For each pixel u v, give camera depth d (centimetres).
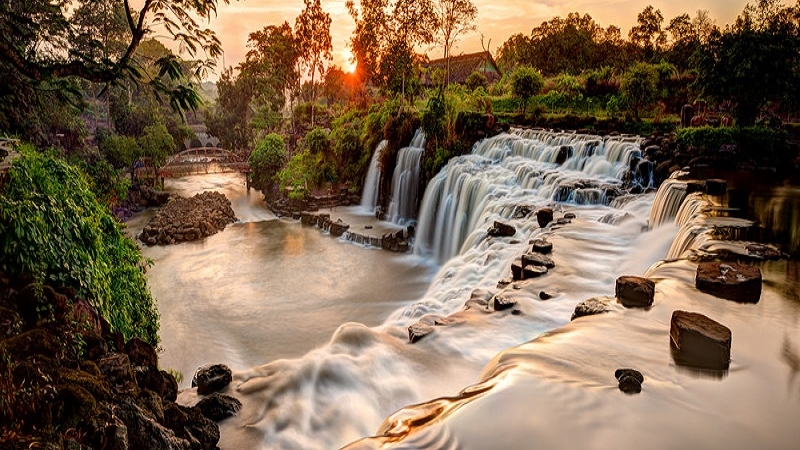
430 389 800
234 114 6288
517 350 629
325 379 839
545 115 3161
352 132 3628
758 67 1712
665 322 700
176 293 1912
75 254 875
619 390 532
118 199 2314
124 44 4094
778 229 1077
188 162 5534
